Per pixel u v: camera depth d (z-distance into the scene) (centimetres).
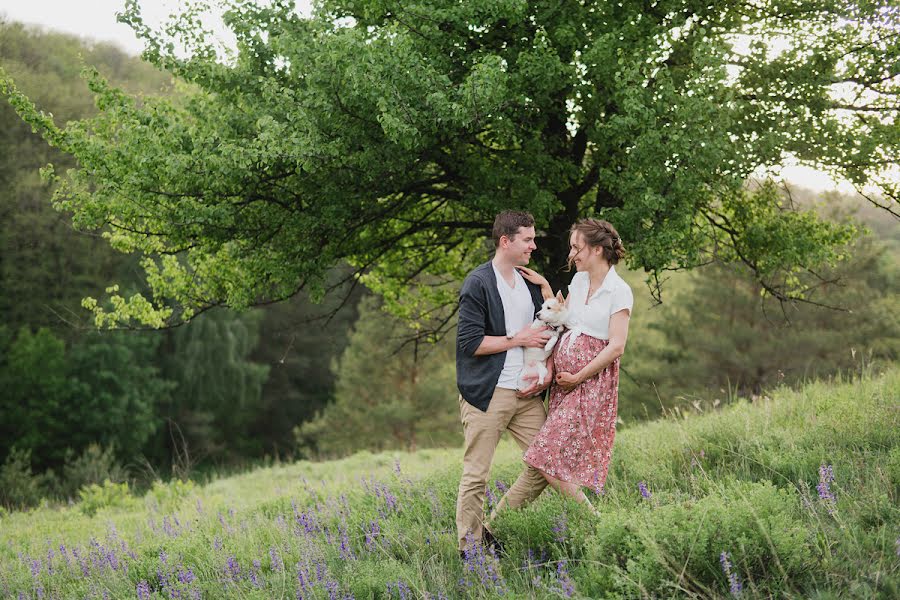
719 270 2372
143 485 1961
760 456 497
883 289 2305
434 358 2973
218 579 461
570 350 409
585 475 407
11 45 3056
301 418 4103
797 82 846
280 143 752
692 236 783
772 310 2319
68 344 3105
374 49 727
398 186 877
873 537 343
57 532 892
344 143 782
